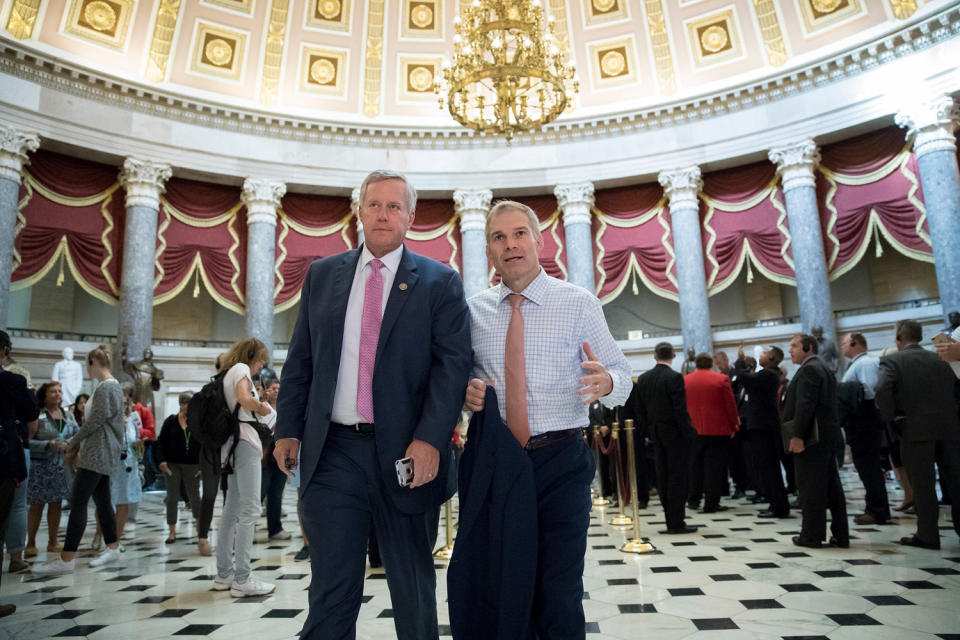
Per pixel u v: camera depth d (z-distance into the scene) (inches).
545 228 653.3
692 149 603.2
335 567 75.0
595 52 654.5
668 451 225.9
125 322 528.4
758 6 596.4
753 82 573.3
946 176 491.8
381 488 79.2
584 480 83.4
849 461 480.4
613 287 632.4
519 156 639.8
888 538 196.2
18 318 617.0
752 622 122.0
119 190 570.9
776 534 214.1
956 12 484.4
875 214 543.2
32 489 217.5
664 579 159.2
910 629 114.4
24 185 519.8
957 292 477.1
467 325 85.7
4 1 505.0
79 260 540.4
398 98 661.3
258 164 601.6
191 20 597.0
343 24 652.7
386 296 85.7
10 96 495.8
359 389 81.9
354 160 629.9
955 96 501.0
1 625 134.6
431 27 666.2
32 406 152.6
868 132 553.6
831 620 121.3
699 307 581.9
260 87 628.1
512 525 75.3
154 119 564.4
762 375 258.7
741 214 604.1
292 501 371.9
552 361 85.0
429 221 658.8
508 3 348.2
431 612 81.7
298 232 631.2
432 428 76.2
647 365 639.8
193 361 592.4
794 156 559.8
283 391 87.0
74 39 541.6
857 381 230.2
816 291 537.6
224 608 145.2
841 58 537.0
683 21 628.1
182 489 332.8
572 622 75.8
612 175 623.5
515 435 83.5
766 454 255.0
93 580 177.6
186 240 587.8
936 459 182.4
